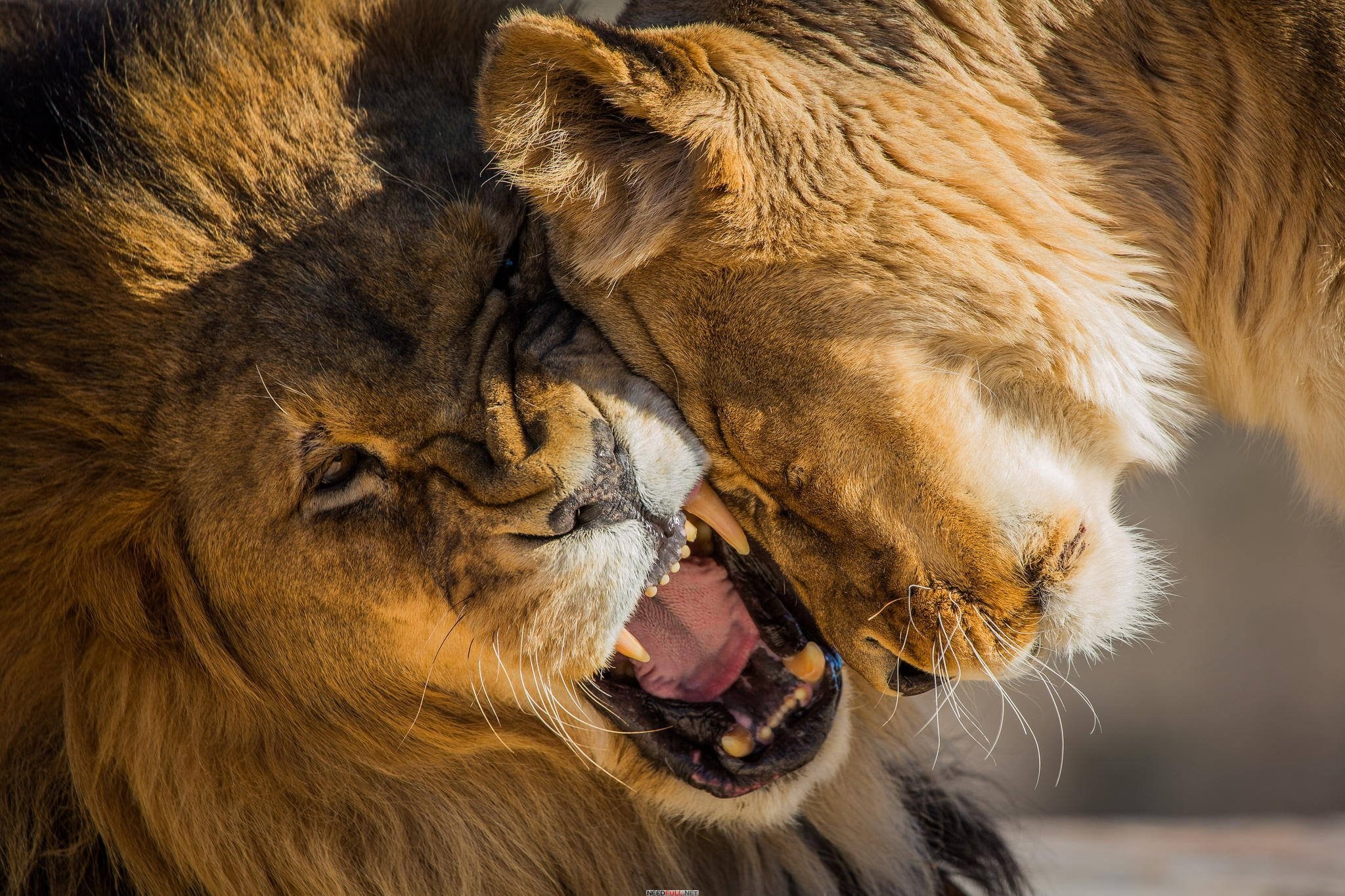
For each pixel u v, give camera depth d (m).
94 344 6.05
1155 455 6.73
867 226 5.95
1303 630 19.66
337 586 6.24
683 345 6.04
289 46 6.35
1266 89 6.49
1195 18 6.53
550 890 7.09
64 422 6.08
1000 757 17.59
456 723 6.67
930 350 6.02
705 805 6.79
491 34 5.94
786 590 6.83
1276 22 6.38
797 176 5.88
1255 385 7.13
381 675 6.45
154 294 6.00
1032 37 6.45
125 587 6.34
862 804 7.52
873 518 6.00
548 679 6.21
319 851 6.66
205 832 6.53
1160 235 6.66
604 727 6.82
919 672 6.42
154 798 6.50
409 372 5.99
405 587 6.20
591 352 6.09
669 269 5.98
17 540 6.15
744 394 6.00
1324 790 18.58
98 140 6.11
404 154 6.22
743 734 6.70
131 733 6.49
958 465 5.95
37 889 6.59
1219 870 9.42
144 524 6.27
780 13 6.27
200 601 6.36
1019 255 6.20
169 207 6.02
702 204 5.81
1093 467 6.49
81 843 6.60
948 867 8.41
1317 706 19.14
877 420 5.91
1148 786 18.72
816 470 5.98
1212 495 20.70
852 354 5.89
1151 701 19.27
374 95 6.39
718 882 7.41
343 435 6.03
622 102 5.65
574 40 5.55
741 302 5.93
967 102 6.29
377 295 6.02
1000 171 6.26
